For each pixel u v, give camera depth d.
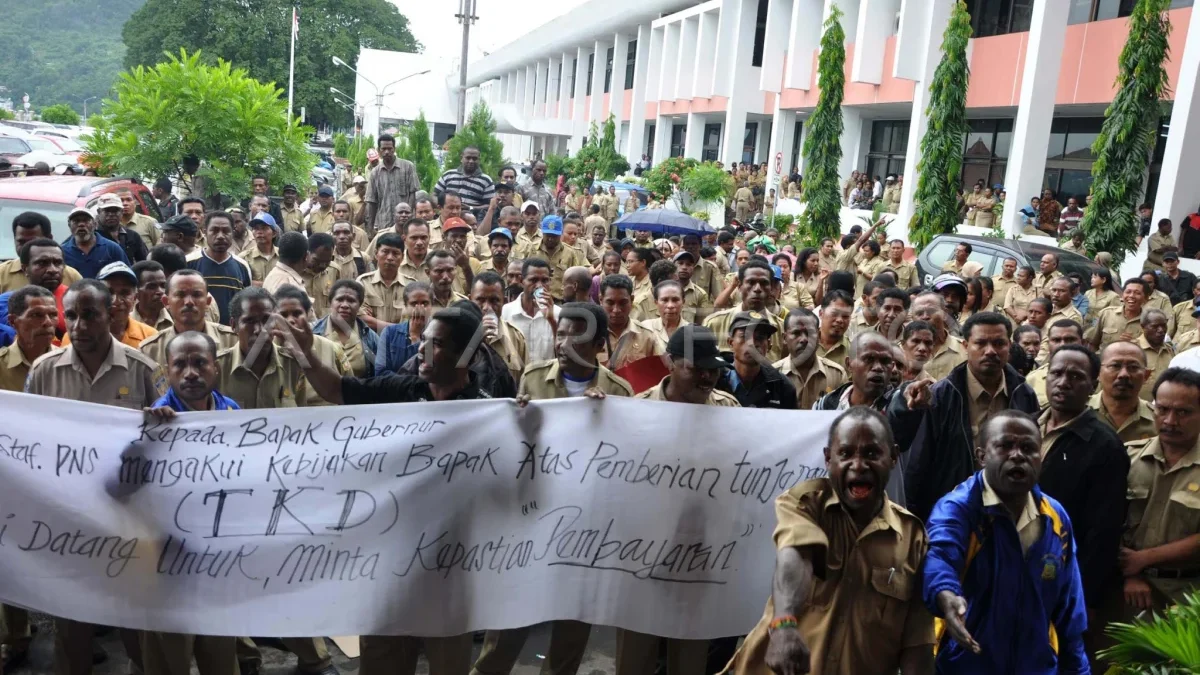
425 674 5.00
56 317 5.23
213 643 4.18
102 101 13.61
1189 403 4.31
